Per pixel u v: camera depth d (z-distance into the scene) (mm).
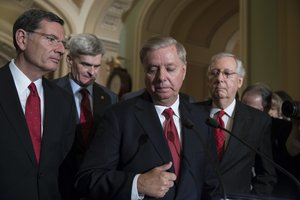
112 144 1415
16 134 1448
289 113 1509
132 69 7227
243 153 1914
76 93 2121
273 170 1946
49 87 1681
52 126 1568
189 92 7395
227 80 2023
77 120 2035
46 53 1537
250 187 1901
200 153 1500
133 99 1571
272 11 4012
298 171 1844
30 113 1544
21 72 1578
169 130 1499
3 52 12547
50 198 1503
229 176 1842
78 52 2061
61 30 1604
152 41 1452
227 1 7012
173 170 1406
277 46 3879
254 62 4160
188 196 1396
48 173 1507
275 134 2041
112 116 1483
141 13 7223
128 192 1267
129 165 1402
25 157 1444
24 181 1422
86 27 7664
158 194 1255
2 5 8711
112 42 7660
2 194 1382
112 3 7391
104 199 1313
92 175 1333
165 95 1459
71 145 1678
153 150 1415
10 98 1492
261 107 2475
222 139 1988
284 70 3682
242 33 4375
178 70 1452
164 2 7000
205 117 1621
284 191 1894
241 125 1987
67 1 7680
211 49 7891
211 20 7508
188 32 7547
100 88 2307
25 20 1551
